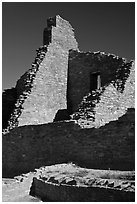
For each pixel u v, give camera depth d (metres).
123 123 16.38
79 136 18.30
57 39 28.72
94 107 19.73
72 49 29.97
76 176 13.47
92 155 17.45
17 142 21.89
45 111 25.98
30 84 25.23
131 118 16.05
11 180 15.93
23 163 21.25
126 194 9.77
